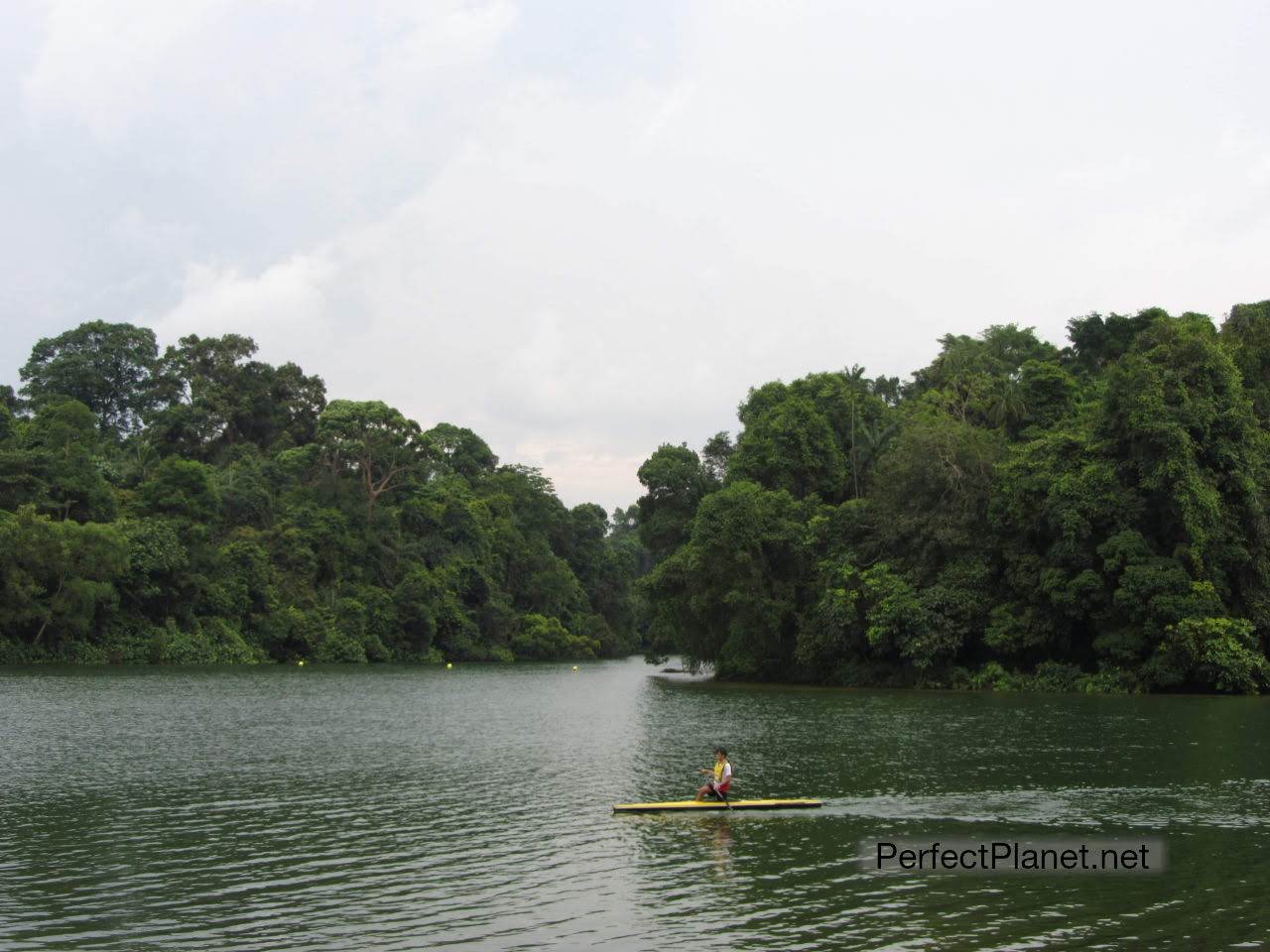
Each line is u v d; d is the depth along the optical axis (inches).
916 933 647.1
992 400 3299.7
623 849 872.9
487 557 5703.7
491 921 674.2
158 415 5506.9
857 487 3420.3
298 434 5949.8
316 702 2396.7
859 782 1184.2
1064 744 1487.5
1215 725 1702.8
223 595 4116.6
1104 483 2412.6
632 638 7130.9
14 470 3705.7
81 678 2923.2
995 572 2731.3
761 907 702.5
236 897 732.0
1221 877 770.2
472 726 1887.3
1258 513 2351.1
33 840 913.5
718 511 3058.6
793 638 3139.8
